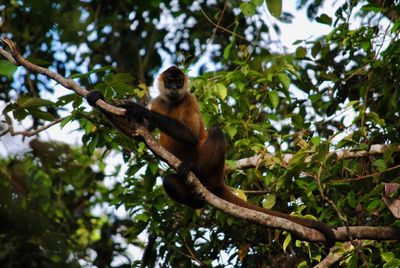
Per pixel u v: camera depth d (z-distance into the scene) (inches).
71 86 445.1
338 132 484.7
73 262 389.4
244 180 557.9
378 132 518.0
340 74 593.3
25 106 470.9
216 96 558.3
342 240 449.4
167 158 445.1
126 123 475.2
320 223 450.3
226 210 442.9
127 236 607.8
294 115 524.7
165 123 494.9
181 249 566.9
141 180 552.1
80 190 701.3
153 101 554.3
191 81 578.6
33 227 380.8
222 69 778.2
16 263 411.8
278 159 501.7
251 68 578.9
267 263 553.3
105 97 480.7
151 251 570.6
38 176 418.0
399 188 438.9
